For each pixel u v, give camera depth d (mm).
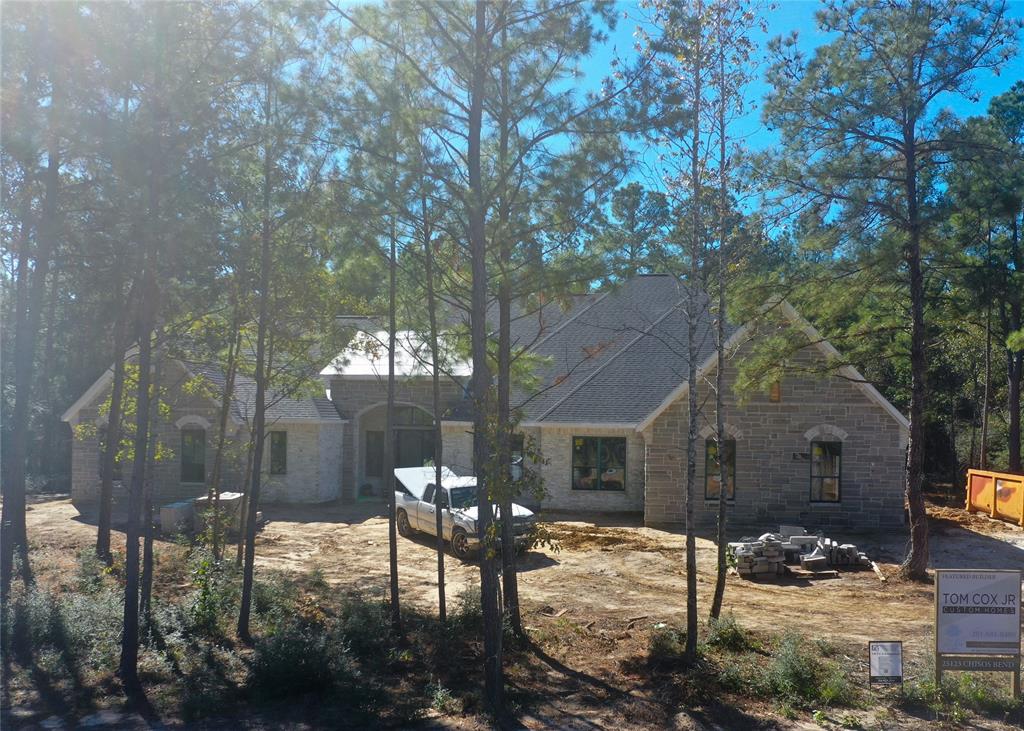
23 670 10930
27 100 11406
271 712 9562
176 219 11430
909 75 16047
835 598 15375
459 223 11922
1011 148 15547
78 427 20922
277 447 28094
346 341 14531
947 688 9547
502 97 11438
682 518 23109
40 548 19984
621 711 9469
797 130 16281
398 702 9898
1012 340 21531
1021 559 18828
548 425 25359
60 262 13523
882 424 22797
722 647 11547
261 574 17062
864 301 20578
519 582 16656
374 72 11195
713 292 12805
